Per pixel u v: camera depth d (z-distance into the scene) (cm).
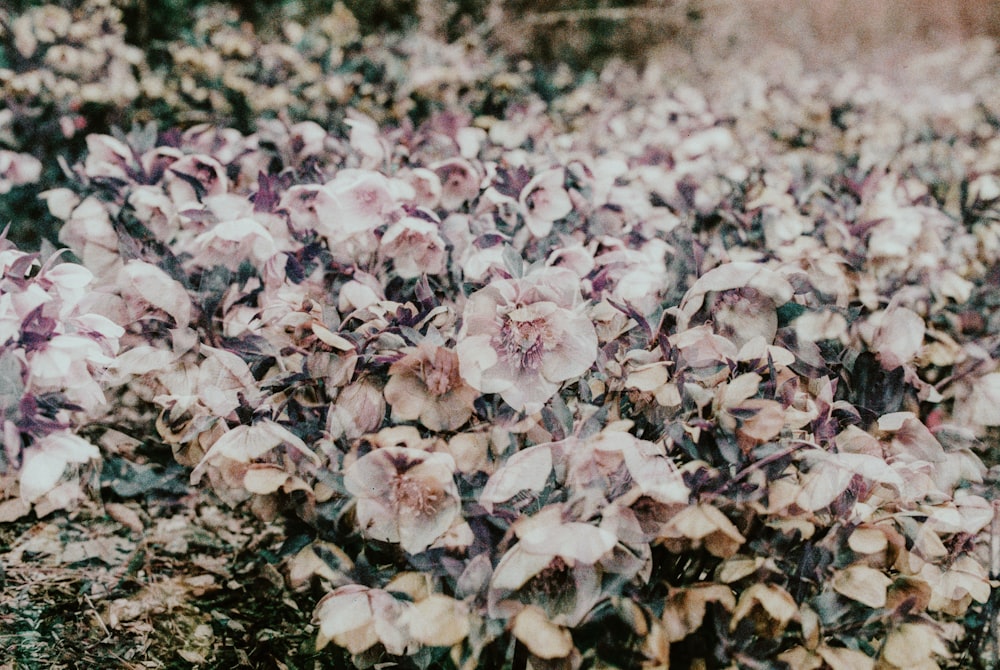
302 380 79
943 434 81
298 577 76
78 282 80
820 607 71
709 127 169
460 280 89
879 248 104
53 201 109
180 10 255
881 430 77
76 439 73
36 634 98
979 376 87
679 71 387
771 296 76
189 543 109
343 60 192
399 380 75
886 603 72
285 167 111
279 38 245
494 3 328
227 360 76
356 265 90
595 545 65
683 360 75
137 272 79
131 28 237
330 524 78
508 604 68
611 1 404
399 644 70
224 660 96
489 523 73
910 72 330
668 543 71
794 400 76
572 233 101
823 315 80
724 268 74
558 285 75
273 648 96
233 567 106
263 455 76
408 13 297
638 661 68
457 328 82
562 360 74
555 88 218
